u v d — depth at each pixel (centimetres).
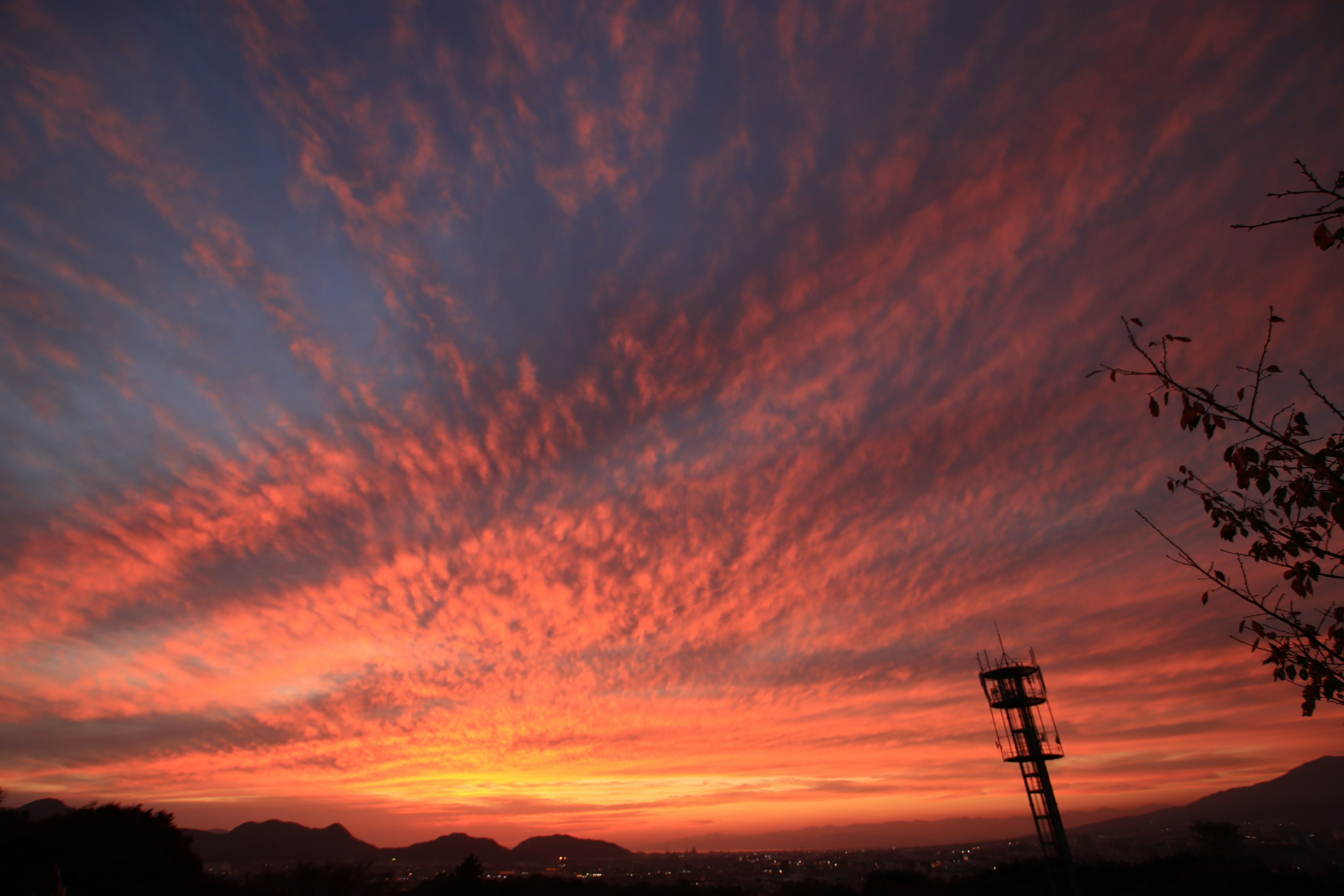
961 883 4172
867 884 4769
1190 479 487
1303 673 431
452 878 4247
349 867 3791
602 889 4900
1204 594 476
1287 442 424
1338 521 395
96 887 1911
